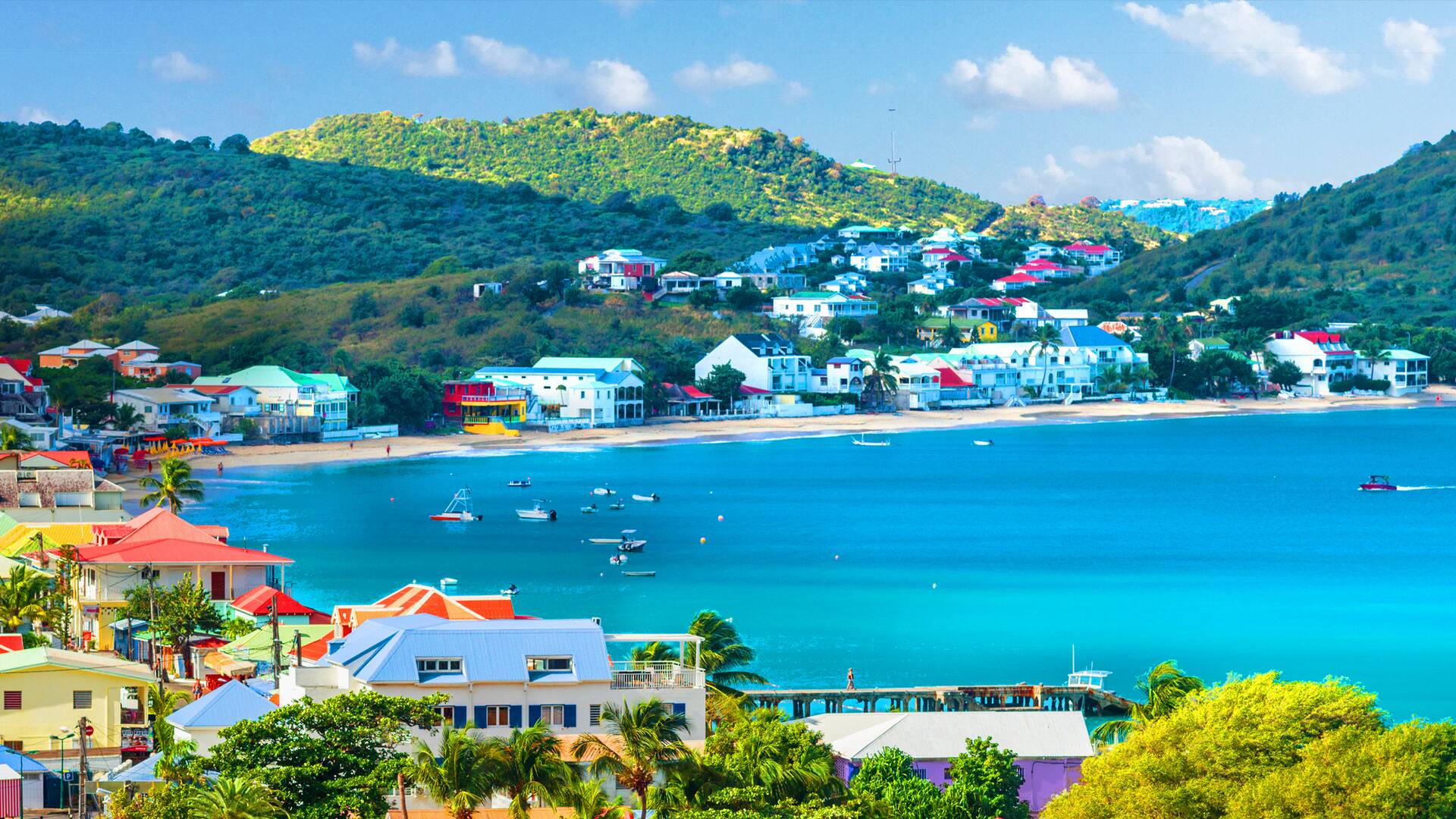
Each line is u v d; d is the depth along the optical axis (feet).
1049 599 551.59
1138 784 239.50
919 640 478.59
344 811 224.74
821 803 233.55
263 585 422.00
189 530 437.58
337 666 272.31
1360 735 238.07
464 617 331.36
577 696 270.05
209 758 245.45
